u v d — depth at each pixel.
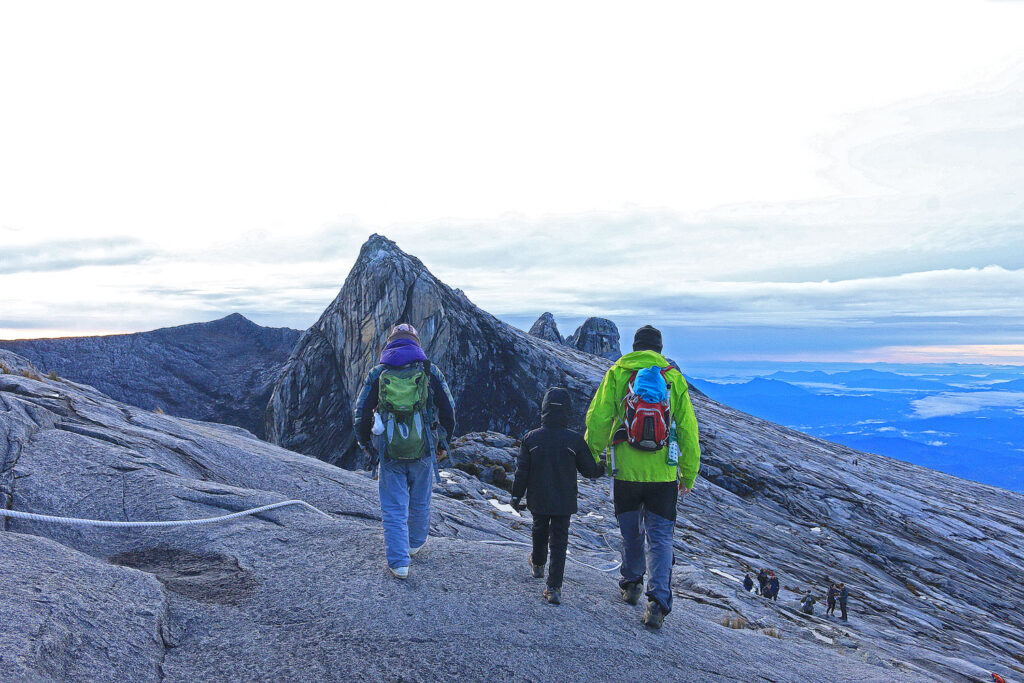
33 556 3.95
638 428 4.87
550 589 4.98
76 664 3.09
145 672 3.31
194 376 94.31
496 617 4.55
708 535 31.38
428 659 3.80
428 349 59.03
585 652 4.31
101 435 8.02
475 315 66.94
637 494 5.12
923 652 12.85
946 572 41.62
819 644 10.31
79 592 3.70
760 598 16.08
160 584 4.34
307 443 58.41
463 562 5.62
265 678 3.44
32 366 12.38
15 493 5.88
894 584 36.22
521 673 3.84
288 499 6.96
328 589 4.64
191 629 3.94
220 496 6.66
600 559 12.07
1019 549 50.97
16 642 2.94
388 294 60.56
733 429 72.06
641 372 5.06
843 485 57.88
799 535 41.47
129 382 86.88
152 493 6.39
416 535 5.34
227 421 83.81
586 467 5.17
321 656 3.71
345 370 60.53
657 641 4.89
